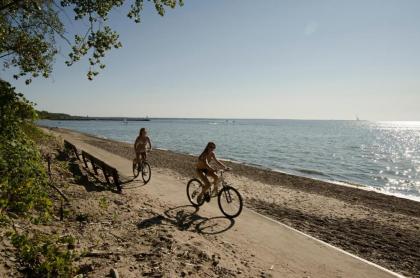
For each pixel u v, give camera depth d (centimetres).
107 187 1015
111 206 758
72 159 1484
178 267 479
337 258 609
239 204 830
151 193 1058
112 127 13562
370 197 1580
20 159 404
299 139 7188
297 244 676
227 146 5038
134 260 486
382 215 1179
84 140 4122
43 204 417
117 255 492
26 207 394
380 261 707
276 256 605
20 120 438
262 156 3766
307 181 1953
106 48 766
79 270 427
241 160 3312
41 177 427
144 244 562
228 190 852
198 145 5138
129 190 1055
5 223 406
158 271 457
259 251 623
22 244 366
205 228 734
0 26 648
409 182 2402
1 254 414
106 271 437
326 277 527
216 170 863
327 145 5703
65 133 5441
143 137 1271
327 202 1335
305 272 542
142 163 1263
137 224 667
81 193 810
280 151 4416
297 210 1148
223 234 705
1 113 423
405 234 941
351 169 2991
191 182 948
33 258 378
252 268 533
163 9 798
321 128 15850
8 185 377
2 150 396
